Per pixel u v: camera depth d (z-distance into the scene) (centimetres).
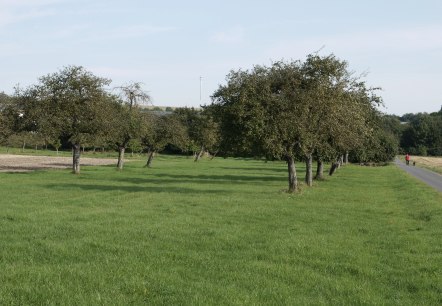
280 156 3066
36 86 4797
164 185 3709
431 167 9238
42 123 4678
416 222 1950
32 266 1118
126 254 1264
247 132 2994
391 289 1020
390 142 9238
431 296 968
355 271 1155
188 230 1639
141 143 6994
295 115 2941
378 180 4859
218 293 940
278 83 3089
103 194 2880
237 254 1298
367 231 1714
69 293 925
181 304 877
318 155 3869
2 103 4878
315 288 1011
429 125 17962
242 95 2961
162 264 1169
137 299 902
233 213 2102
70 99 4722
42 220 1798
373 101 4412
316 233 1647
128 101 5850
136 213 2041
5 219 1806
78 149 4919
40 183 3588
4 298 885
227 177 4950
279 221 1908
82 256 1234
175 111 10356
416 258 1287
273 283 1029
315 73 3150
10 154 9706
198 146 11138
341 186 3938
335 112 3064
